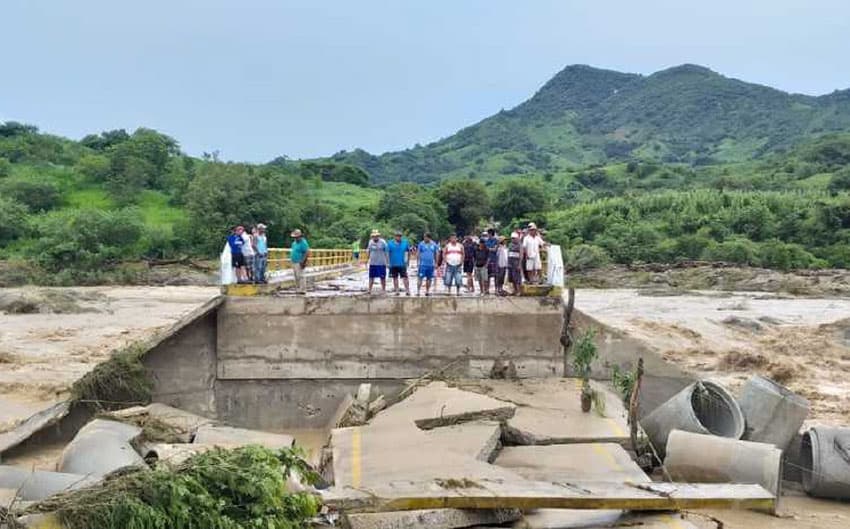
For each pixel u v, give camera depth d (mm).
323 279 37031
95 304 49219
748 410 17500
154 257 83125
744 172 150625
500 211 121375
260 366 22547
